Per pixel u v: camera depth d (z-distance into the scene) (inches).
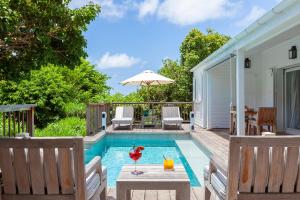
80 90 812.0
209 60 437.1
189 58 812.0
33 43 183.5
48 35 182.9
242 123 295.1
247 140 98.7
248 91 438.6
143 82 553.0
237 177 101.3
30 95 555.8
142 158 314.2
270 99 390.6
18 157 101.2
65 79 824.9
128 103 539.5
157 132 426.9
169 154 335.3
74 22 185.2
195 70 588.4
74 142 99.5
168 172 137.4
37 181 103.0
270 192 103.6
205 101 485.1
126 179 126.9
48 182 103.0
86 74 884.6
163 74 824.3
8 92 549.3
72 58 199.2
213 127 475.2
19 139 99.2
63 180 103.0
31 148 100.0
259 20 213.3
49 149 100.2
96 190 123.1
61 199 104.4
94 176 125.4
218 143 317.7
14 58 196.2
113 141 425.7
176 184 124.5
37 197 104.8
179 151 350.9
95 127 404.5
